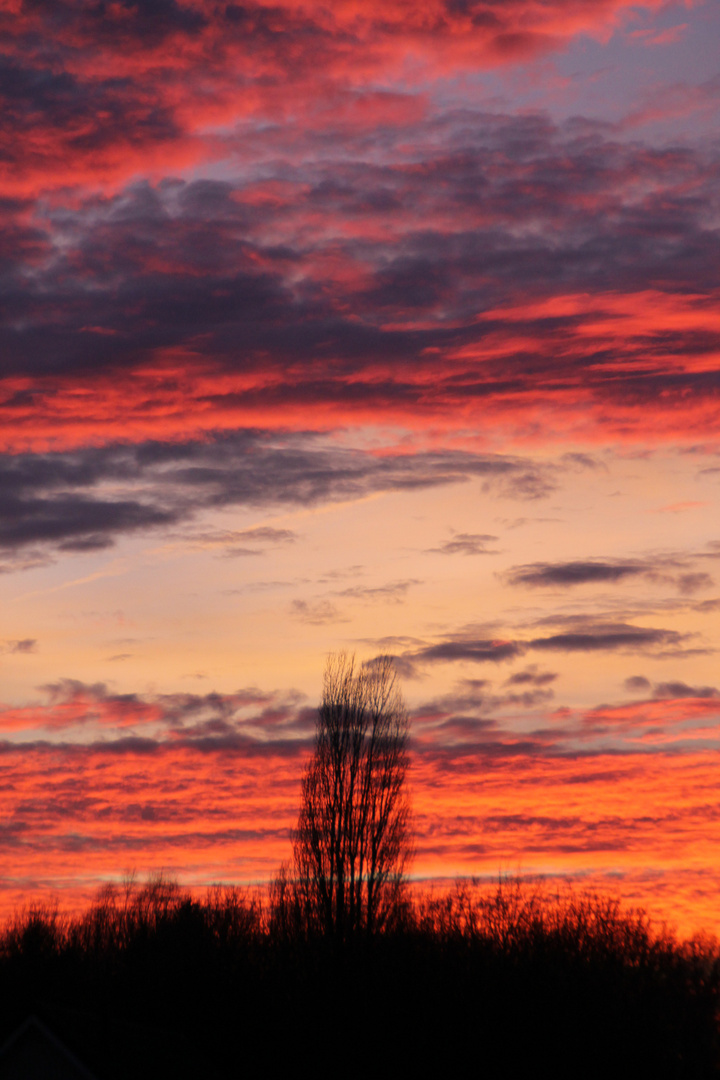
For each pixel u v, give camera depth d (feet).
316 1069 168.45
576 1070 159.22
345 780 171.01
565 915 174.19
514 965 166.91
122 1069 114.42
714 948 164.86
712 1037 156.97
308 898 169.78
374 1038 165.58
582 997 162.09
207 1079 131.54
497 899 178.81
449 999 166.30
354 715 173.17
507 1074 161.58
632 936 168.25
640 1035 158.51
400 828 170.30
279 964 180.34
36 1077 111.04
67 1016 119.75
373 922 167.53
